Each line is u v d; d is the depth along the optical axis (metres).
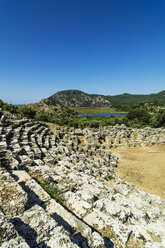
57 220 4.54
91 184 9.53
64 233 3.74
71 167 11.66
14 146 11.05
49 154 12.37
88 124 53.41
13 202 4.64
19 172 7.05
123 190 10.27
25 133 15.73
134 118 74.06
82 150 20.80
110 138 27.44
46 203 5.30
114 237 4.94
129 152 24.48
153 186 14.52
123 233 5.06
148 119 68.12
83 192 7.37
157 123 52.19
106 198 7.81
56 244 3.37
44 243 3.38
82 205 6.05
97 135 27.48
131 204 8.63
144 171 17.86
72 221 4.64
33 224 3.90
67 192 6.85
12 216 4.21
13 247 2.92
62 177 8.71
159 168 18.72
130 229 5.46
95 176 12.83
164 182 15.31
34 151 11.32
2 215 3.74
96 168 14.73
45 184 6.77
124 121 64.62
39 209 4.54
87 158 17.41
